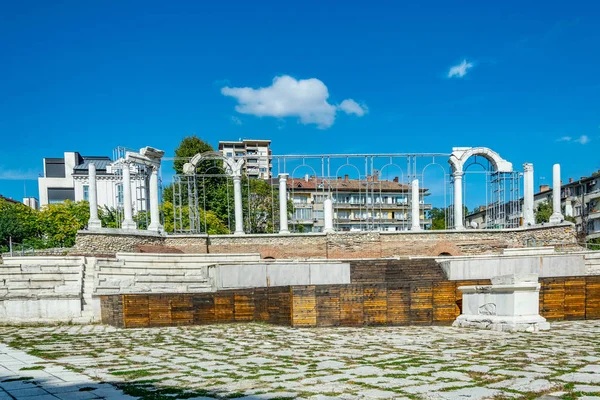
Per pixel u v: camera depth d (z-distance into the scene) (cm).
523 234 3712
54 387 776
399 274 2714
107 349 1249
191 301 1925
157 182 3672
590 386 732
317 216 7912
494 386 741
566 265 2603
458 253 3728
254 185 5522
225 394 716
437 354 1072
